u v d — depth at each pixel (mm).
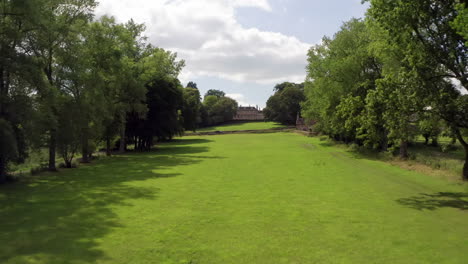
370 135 20781
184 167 29781
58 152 28875
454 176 21578
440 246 10117
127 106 40531
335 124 42844
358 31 38219
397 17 16578
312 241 10586
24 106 21109
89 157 38625
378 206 15141
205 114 138250
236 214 13820
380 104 18859
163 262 8922
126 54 43031
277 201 16203
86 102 28812
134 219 13055
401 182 21234
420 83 16703
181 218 13203
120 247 10016
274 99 129125
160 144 68625
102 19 37625
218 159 36625
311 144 58219
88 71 31859
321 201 16188
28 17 21828
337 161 32906
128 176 24578
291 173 25531
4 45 21031
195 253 9578
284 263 8891
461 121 17625
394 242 10484
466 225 12211
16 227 11969
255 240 10688
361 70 37344
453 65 16859
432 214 13711
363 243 10406
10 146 19359
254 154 42062
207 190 19016
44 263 8789
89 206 15188
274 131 112875
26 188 19859
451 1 16094
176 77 55812
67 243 10336
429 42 17281
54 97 23812
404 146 31312
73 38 27641
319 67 43500
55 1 26547
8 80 21938
